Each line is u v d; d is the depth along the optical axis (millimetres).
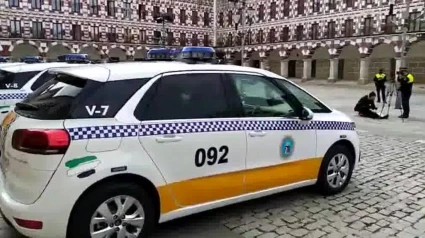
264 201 5016
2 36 41812
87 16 47469
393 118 13859
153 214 3680
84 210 3234
